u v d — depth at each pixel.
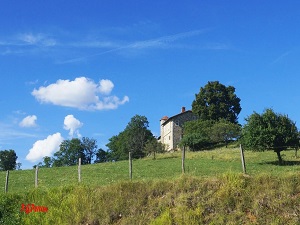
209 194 23.53
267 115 46.38
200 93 114.19
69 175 45.09
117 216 24.12
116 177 38.28
